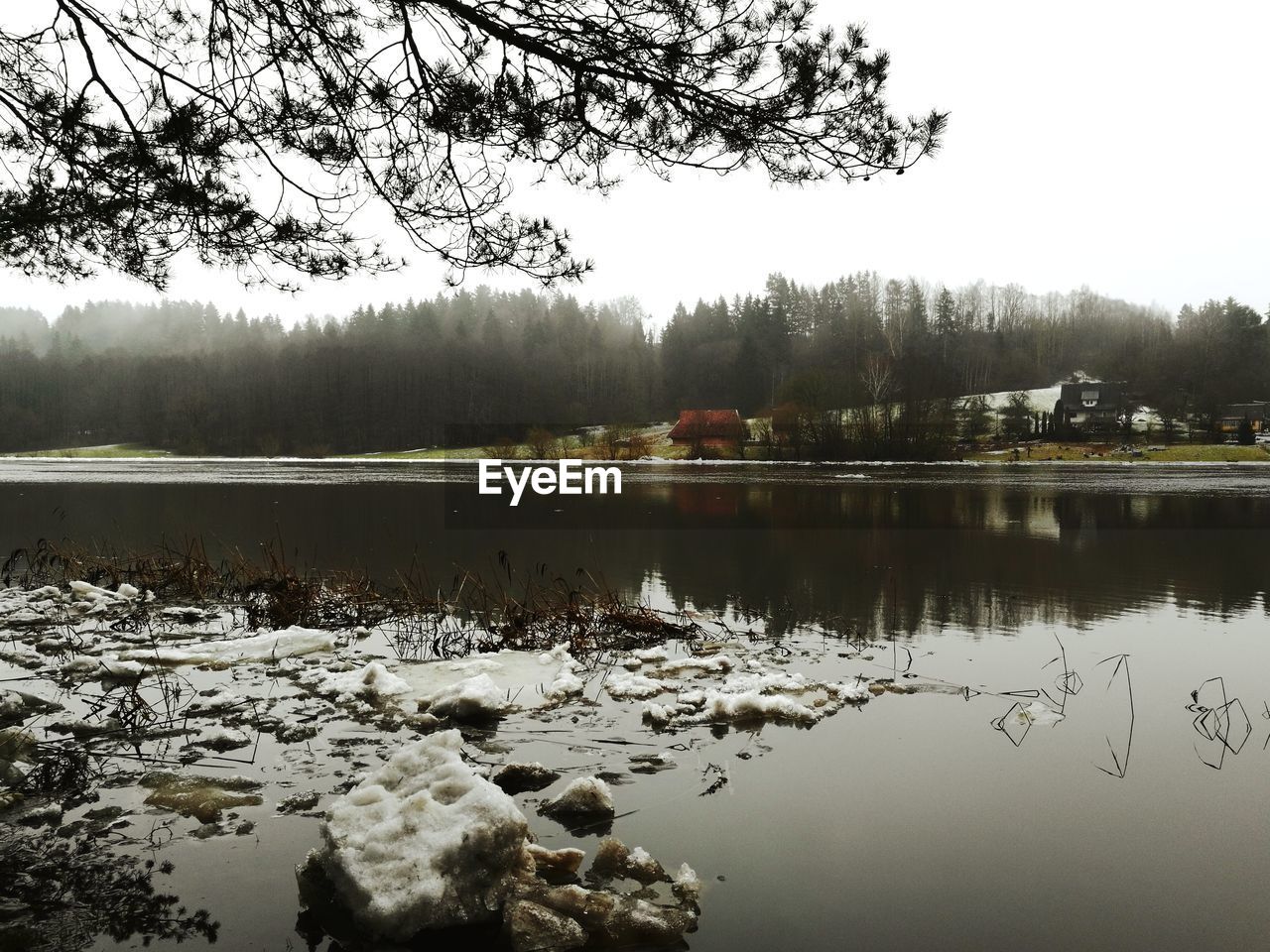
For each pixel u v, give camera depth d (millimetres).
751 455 59125
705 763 4160
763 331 108875
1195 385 82188
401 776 3117
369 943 2520
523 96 4684
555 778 3924
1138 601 9203
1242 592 9852
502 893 2703
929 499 25938
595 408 93625
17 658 5754
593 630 7129
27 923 2572
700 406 96438
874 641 7066
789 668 6051
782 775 4020
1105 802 3791
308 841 3150
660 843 3309
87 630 6770
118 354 115688
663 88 4656
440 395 89812
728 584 10203
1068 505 23656
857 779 3988
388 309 121000
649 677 5723
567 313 122812
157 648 6137
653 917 2715
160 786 3629
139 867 2932
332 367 94312
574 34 4461
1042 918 2836
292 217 5078
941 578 10797
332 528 16875
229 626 7055
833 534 16219
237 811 3402
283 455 78938
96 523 17516
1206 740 4629
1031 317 119188
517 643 6723
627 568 11461
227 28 4629
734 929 2711
